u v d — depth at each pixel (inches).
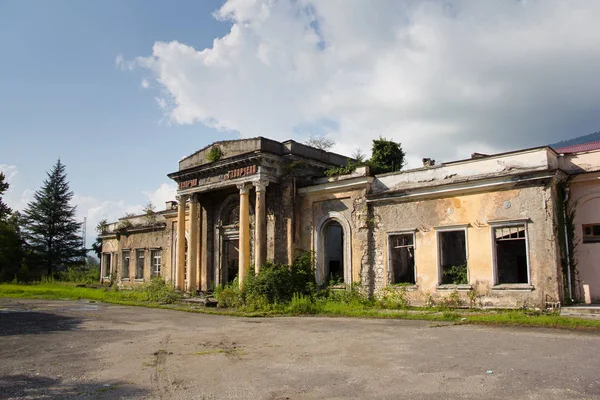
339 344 453.4
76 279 2144.4
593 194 684.1
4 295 1273.4
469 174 748.0
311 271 925.8
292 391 292.0
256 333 553.9
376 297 832.3
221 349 448.8
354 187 885.8
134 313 832.9
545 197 663.1
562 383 287.7
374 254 851.4
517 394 269.0
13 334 564.7
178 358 406.9
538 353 374.9
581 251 689.0
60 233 2426.2
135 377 339.3
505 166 710.5
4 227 2155.5
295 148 991.6
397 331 525.3
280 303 848.9
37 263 2319.1
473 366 338.3
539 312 619.2
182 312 857.5
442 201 771.4
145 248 1520.7
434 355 382.0
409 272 845.8
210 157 1049.5
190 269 1090.1
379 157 1359.5
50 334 564.7
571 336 454.0
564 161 711.1
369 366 352.8
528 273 668.7
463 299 724.7
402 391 283.4
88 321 702.5
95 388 310.5
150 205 1533.0
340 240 1100.5
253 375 336.5
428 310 721.6
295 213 961.5
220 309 880.9
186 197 1136.2
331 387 298.2
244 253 961.5
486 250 712.4
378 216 853.8
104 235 1795.0
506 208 698.2
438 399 265.4
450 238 815.1
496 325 546.6
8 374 354.0
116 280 1642.5
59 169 2477.9
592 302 674.8
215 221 1149.1
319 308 783.1
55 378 339.6
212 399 280.4
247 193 983.0
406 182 824.3
